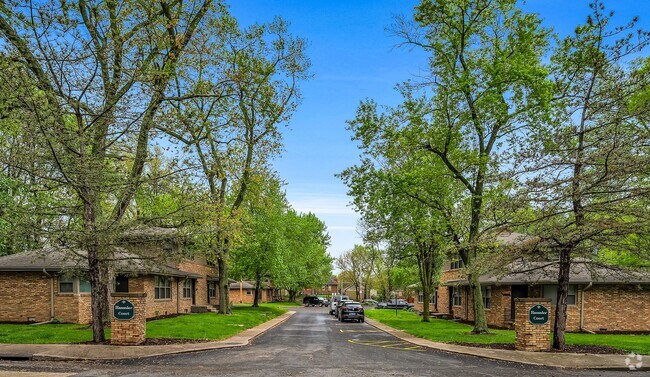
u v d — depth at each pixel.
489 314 29.09
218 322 26.47
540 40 21.83
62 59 15.52
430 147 22.73
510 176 17.30
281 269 47.44
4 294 24.53
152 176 17.00
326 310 61.31
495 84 20.80
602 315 25.20
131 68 17.12
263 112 29.34
